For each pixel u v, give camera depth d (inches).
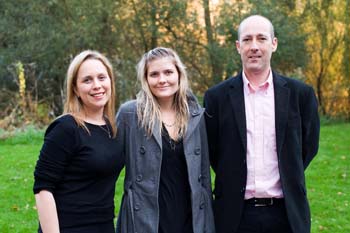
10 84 628.4
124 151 126.6
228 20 617.3
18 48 626.2
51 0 605.6
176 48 651.5
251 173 131.2
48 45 616.7
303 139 138.0
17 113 527.5
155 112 128.0
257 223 130.6
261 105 132.7
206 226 130.5
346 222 228.1
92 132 113.9
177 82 129.9
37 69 634.2
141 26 630.5
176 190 127.6
